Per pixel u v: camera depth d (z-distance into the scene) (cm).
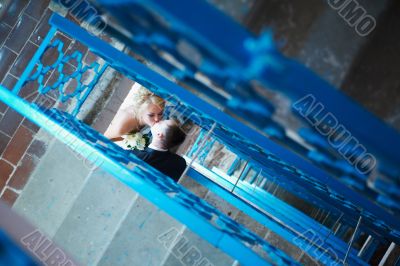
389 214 184
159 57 110
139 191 180
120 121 404
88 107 437
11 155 427
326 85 77
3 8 424
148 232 399
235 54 69
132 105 402
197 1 70
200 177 370
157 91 271
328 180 192
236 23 70
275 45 72
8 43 429
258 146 214
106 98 441
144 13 78
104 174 409
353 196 189
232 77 79
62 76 277
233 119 211
